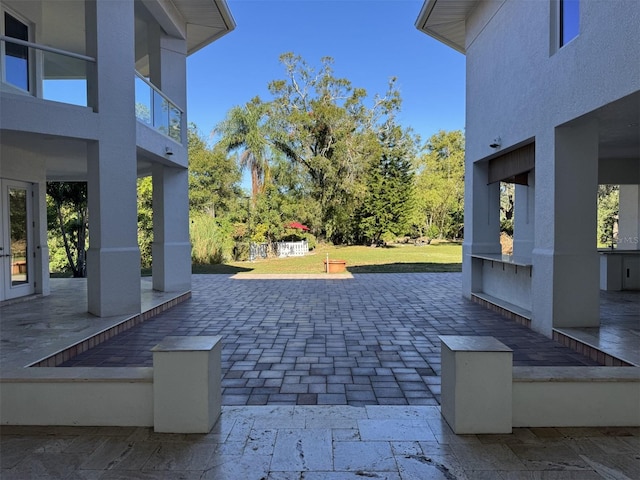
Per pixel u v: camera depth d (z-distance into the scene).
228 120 25.42
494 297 8.71
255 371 4.64
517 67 6.89
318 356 5.20
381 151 29.97
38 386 3.11
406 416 3.28
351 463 2.61
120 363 4.92
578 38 5.22
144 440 2.89
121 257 6.80
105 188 6.62
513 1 7.03
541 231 6.20
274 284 12.20
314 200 28.33
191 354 2.98
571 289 5.86
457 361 2.95
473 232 9.23
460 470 2.52
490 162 8.93
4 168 8.02
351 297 9.80
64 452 2.74
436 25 9.68
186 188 9.85
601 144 7.71
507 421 2.96
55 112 6.11
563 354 5.17
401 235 30.83
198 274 15.02
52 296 8.93
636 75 4.25
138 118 7.52
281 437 2.94
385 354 5.29
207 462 2.62
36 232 8.94
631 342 5.11
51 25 9.47
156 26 9.12
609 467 2.54
